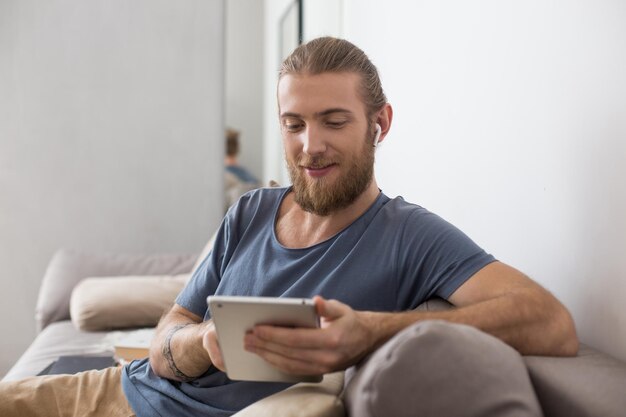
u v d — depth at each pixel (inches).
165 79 131.8
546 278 50.3
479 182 61.9
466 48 64.7
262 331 34.2
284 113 46.1
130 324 93.5
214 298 33.7
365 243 46.0
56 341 87.7
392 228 46.1
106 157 129.8
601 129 43.1
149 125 131.4
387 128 50.1
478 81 62.1
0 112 125.6
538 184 51.2
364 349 35.5
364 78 46.7
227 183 135.3
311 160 45.4
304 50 46.6
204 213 134.1
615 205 41.9
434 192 74.0
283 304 33.1
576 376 34.2
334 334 33.8
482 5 60.8
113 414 52.4
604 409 31.4
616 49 41.4
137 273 108.1
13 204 126.6
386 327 35.9
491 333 36.5
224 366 38.4
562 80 47.6
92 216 129.6
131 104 130.6
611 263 42.4
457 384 29.0
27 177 126.8
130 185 131.0
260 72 136.8
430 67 75.0
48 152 127.5
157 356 49.1
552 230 49.4
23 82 126.3
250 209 53.6
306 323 34.0
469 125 64.1
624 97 40.6
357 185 46.3
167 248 133.0
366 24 103.6
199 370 46.8
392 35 89.7
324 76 44.9
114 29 129.4
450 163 69.1
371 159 47.7
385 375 29.0
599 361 36.9
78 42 128.0
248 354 36.4
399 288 44.9
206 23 132.9
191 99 133.0
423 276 43.9
